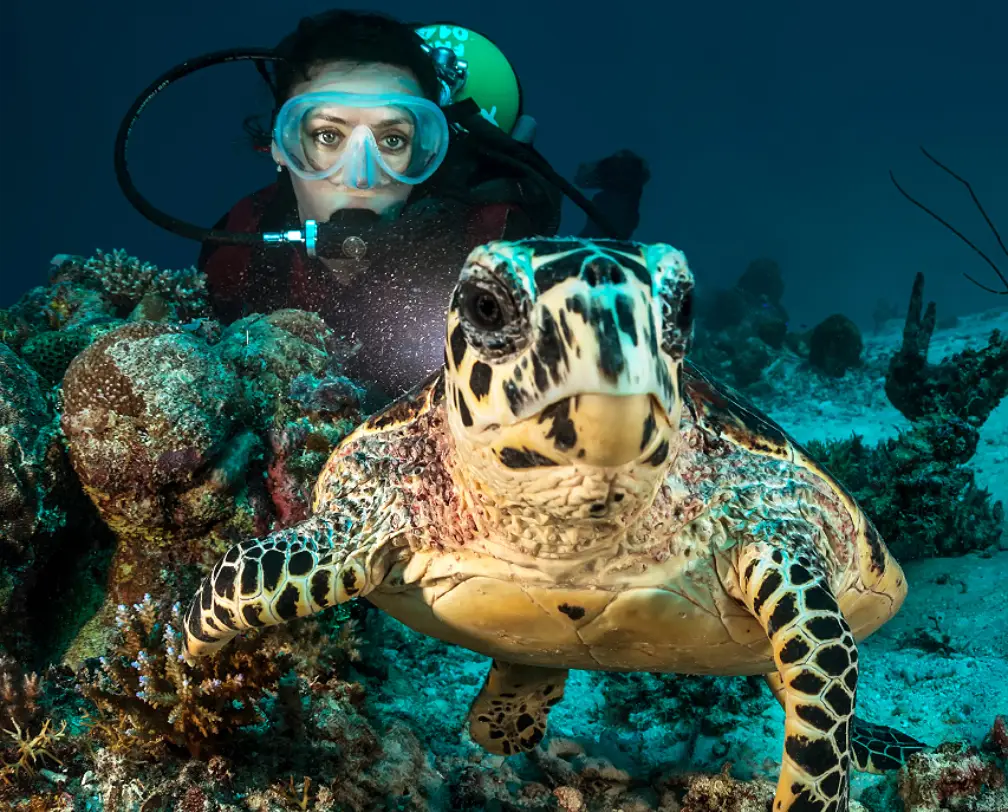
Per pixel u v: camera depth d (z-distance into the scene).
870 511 0.99
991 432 1.34
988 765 0.59
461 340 0.45
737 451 0.56
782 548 0.52
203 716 0.58
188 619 0.56
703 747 0.70
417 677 0.79
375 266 0.96
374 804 0.62
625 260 0.41
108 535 0.77
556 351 0.39
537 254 0.41
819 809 0.47
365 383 0.95
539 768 0.68
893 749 0.65
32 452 0.69
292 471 0.76
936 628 0.84
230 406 0.74
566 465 0.42
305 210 1.02
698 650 0.58
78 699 0.64
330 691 0.69
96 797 0.56
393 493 0.57
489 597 0.56
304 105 0.95
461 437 0.47
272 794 0.58
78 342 0.86
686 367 0.60
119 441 0.70
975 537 0.98
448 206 0.97
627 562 0.52
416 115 0.96
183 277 1.02
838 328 2.10
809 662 0.48
